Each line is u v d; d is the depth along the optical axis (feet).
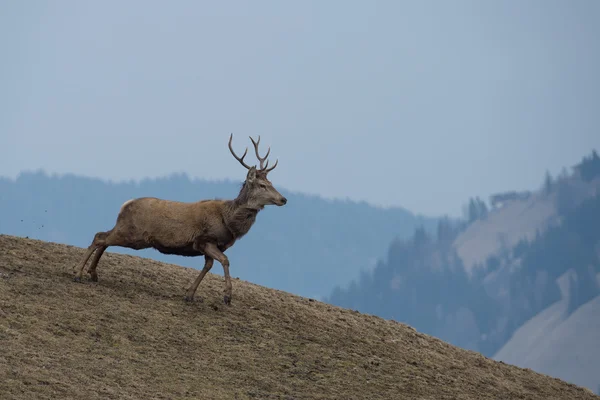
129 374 189.37
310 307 271.08
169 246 231.91
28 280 224.74
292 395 200.64
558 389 267.80
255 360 214.28
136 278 253.44
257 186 233.14
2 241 255.09
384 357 241.35
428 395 221.05
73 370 184.03
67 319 206.49
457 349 277.64
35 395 169.07
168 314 225.97
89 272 236.63
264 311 250.78
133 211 230.27
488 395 236.43
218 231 233.14
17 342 189.06
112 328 209.05
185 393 187.32
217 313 236.84
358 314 281.13
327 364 223.71
